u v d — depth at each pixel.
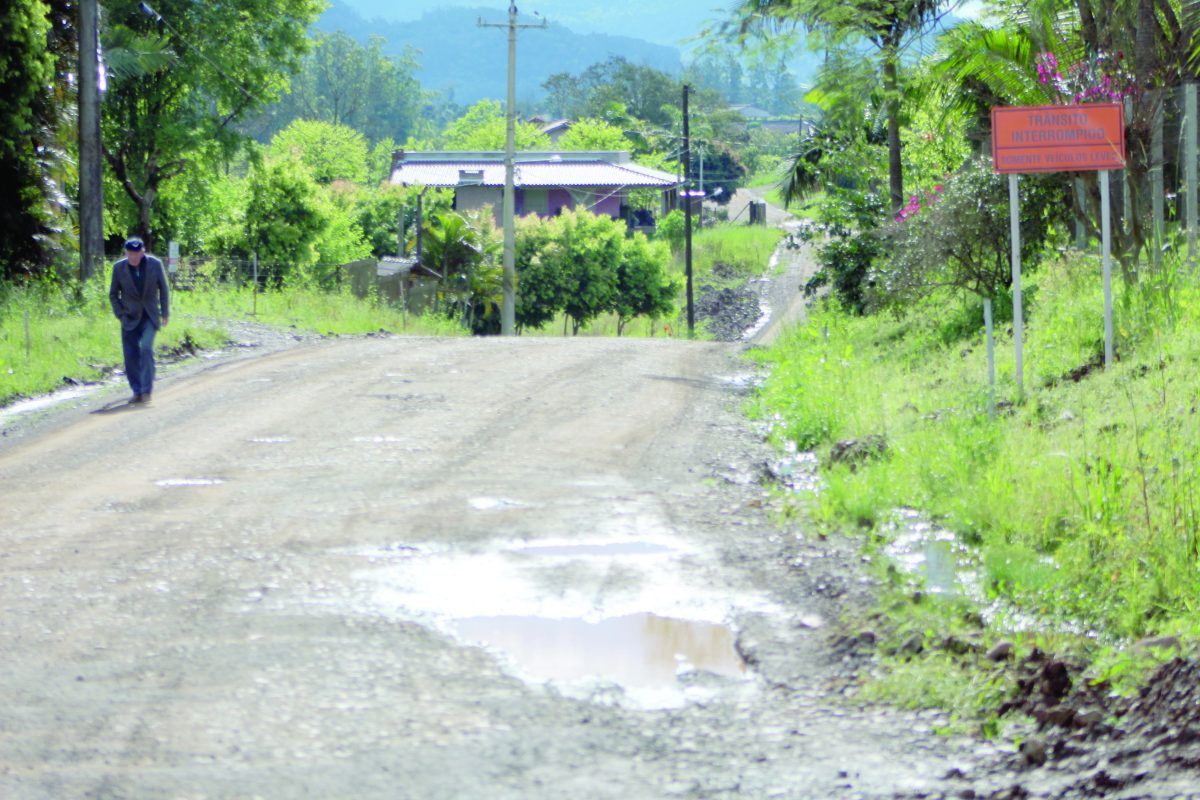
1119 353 17.98
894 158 38.66
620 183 126.69
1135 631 9.10
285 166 76.62
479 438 17.98
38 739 7.49
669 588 10.62
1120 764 6.84
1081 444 13.52
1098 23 25.47
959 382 19.33
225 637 9.40
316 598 10.40
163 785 6.85
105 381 24.80
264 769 7.06
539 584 10.76
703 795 6.73
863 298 36.75
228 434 18.44
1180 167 22.09
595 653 9.06
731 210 189.00
